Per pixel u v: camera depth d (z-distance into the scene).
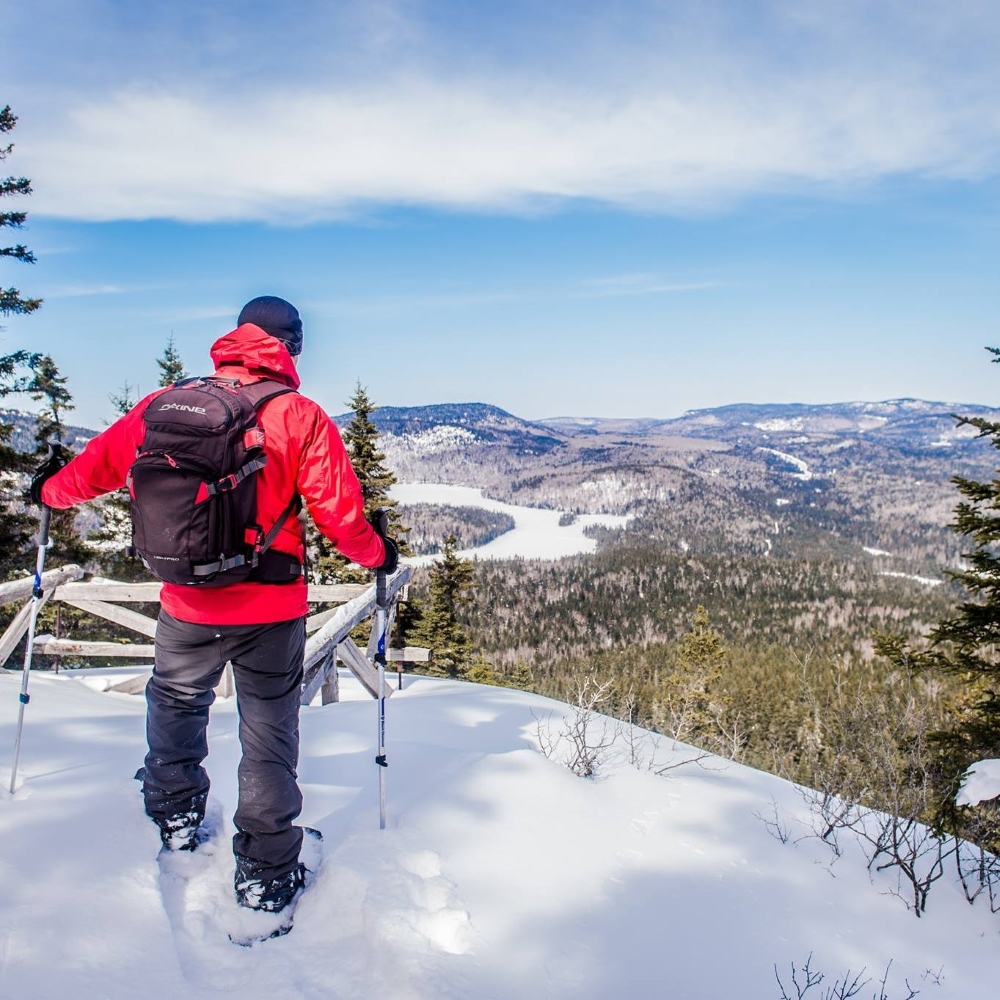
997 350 8.50
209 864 2.19
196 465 1.81
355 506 2.06
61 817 2.25
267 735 2.06
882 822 3.27
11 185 12.46
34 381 13.68
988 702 8.31
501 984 1.84
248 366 2.04
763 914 2.42
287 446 1.95
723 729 5.83
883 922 2.50
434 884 2.19
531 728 3.98
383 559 2.32
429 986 1.74
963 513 9.09
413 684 5.80
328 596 5.35
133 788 2.49
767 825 3.08
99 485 2.22
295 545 2.08
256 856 2.01
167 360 19.34
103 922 1.83
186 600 2.00
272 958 1.87
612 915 2.25
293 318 2.17
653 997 1.91
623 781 3.32
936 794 3.27
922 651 8.91
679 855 2.71
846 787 3.49
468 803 2.80
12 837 2.10
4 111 12.30
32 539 14.04
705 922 2.31
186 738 2.21
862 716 3.70
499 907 2.18
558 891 2.33
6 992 1.56
